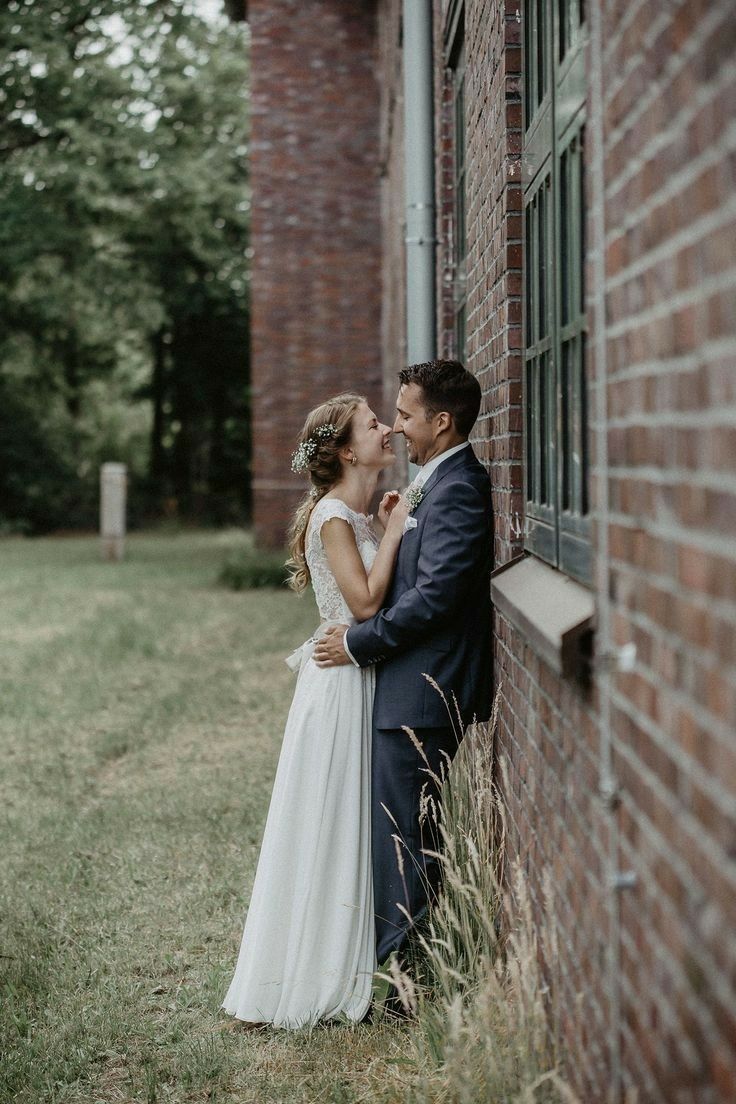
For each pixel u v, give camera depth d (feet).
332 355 51.16
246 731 22.79
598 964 6.64
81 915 13.76
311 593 44.19
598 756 6.57
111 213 81.66
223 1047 10.40
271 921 10.78
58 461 101.91
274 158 50.70
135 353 114.32
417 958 10.77
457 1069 7.88
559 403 8.60
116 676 28.50
